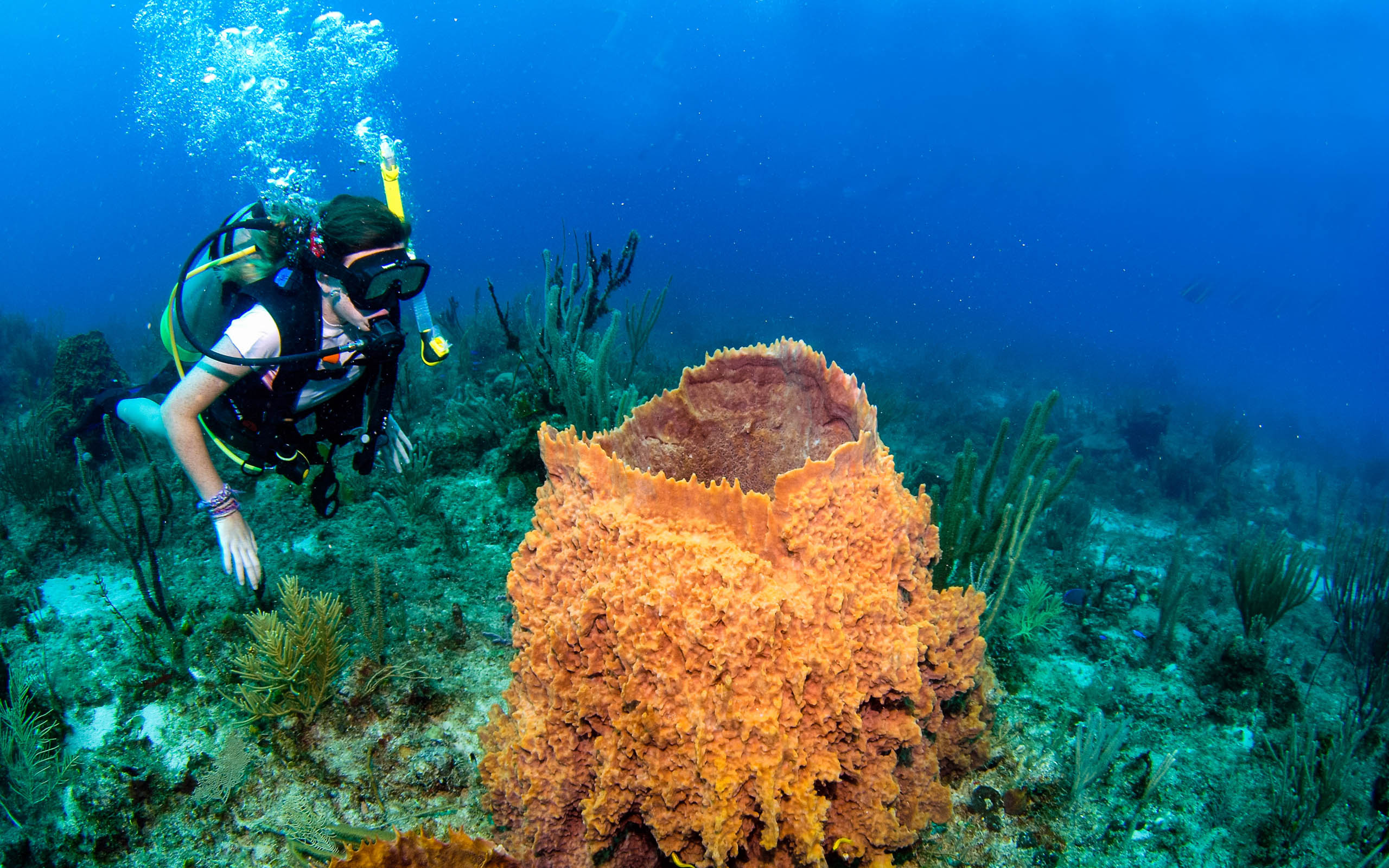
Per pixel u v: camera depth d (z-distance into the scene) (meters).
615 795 1.75
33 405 7.24
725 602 1.68
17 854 2.43
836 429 2.69
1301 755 2.94
